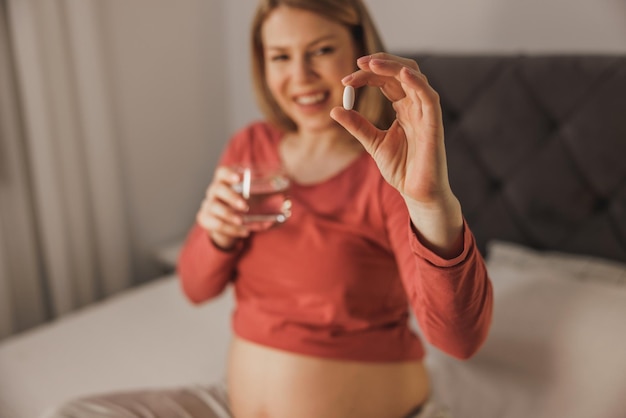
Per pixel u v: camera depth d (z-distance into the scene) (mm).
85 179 2145
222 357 1477
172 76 2416
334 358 950
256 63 1099
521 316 1289
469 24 1828
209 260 1055
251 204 955
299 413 955
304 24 945
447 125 1802
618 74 1488
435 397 1086
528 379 1199
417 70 623
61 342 1545
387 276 979
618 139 1493
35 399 1319
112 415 1001
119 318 1668
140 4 2244
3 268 1946
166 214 2535
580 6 1625
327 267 961
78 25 1974
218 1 2512
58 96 1973
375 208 958
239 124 2664
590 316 1241
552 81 1583
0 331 1971
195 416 1047
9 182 1930
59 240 2035
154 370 1425
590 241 1586
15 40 1815
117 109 2248
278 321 987
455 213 647
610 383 1123
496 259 1637
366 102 915
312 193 1010
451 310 721
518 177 1672
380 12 2014
